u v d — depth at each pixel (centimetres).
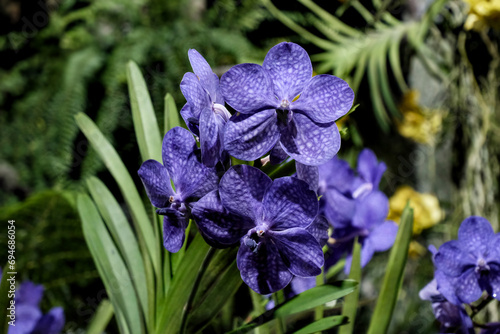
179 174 42
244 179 39
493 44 118
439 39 133
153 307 49
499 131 118
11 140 153
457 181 126
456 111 127
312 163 40
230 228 40
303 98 40
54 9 171
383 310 51
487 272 47
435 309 50
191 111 41
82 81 145
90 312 115
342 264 64
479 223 47
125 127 143
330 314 56
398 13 156
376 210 56
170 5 154
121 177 55
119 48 151
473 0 96
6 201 151
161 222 49
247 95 40
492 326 48
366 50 140
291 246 40
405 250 51
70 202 115
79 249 114
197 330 49
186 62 146
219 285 48
